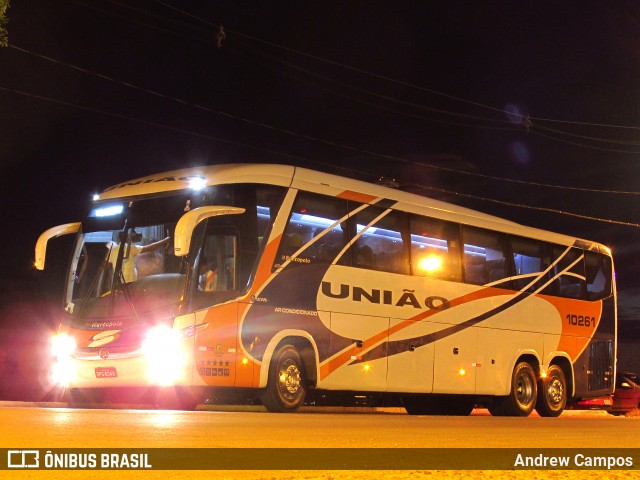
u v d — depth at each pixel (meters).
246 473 6.41
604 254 22.48
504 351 19.08
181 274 13.88
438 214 18.09
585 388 21.25
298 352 14.97
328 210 15.70
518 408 19.28
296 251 14.99
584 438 10.81
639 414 28.91
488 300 18.83
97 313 14.54
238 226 14.23
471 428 11.77
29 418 10.14
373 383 16.09
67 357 14.56
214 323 13.83
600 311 21.94
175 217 14.39
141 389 14.23
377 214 16.67
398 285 16.83
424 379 17.16
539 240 20.58
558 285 20.84
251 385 14.11
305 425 10.73
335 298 15.54
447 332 17.75
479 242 18.97
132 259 14.57
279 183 14.89
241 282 14.16
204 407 19.64
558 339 20.55
